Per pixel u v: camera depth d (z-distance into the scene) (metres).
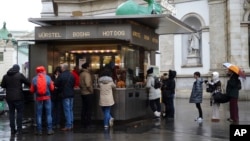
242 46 30.23
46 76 12.12
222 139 10.90
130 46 15.52
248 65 30.33
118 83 14.32
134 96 14.83
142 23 15.45
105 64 15.12
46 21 13.99
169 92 16.55
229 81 15.06
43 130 12.98
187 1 32.66
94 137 11.29
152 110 16.34
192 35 32.38
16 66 12.25
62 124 14.12
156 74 17.36
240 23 30.14
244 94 29.31
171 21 14.92
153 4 16.06
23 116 14.47
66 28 14.09
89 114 13.56
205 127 13.50
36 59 14.23
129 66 15.41
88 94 13.41
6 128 13.88
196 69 32.22
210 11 31.50
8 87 12.21
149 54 17.89
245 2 30.36
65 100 12.75
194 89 15.22
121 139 10.88
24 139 11.21
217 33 31.16
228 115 17.86
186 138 11.06
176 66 33.31
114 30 14.04
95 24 14.10
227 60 30.66
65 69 12.80
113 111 13.99
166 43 33.69
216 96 15.10
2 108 19.58
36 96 12.06
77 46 15.18
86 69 13.58
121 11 15.34
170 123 14.67
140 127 13.48
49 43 14.48
